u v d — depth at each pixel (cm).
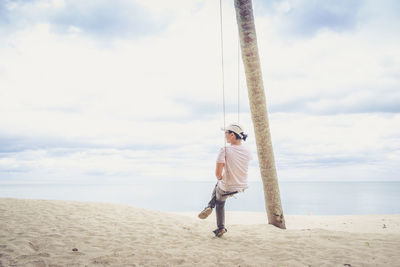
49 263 290
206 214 417
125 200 5397
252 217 1073
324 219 948
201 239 429
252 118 695
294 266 298
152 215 627
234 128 404
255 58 680
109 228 468
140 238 414
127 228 477
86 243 372
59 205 655
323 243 394
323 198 5619
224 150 391
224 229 430
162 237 430
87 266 286
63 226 459
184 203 4350
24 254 312
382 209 2886
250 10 682
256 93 681
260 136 680
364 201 4528
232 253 349
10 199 709
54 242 366
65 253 325
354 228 742
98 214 588
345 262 307
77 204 688
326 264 302
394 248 359
